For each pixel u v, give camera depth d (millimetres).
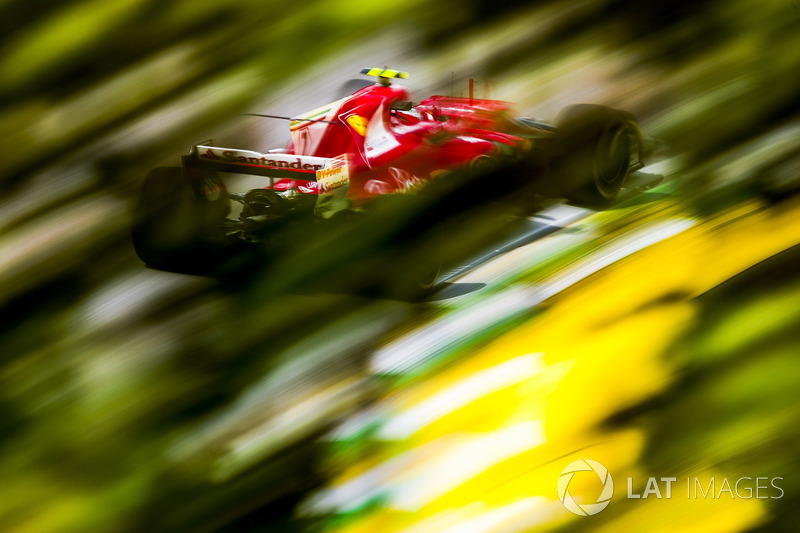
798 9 6309
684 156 6598
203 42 6898
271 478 6453
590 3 7480
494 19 7430
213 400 7246
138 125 7270
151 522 6250
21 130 7266
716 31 6629
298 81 6785
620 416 4973
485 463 5121
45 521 6094
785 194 5902
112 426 6816
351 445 6188
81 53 6965
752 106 6391
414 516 5199
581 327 5605
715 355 5043
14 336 7531
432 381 6156
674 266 5676
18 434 6684
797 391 4828
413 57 6977
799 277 5293
